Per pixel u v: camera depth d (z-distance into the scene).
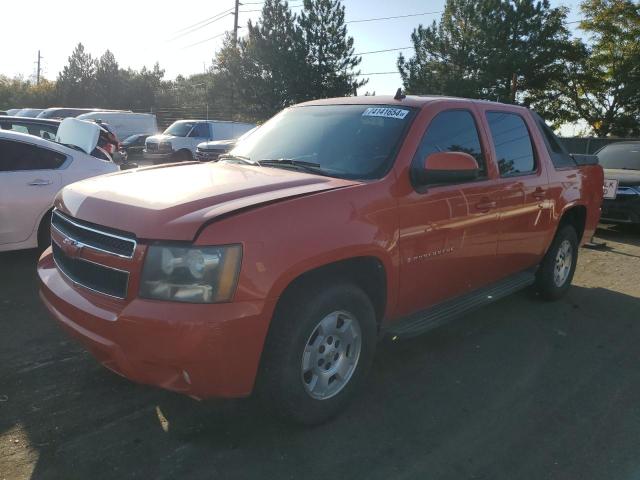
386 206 3.32
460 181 3.58
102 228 2.86
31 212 5.89
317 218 2.95
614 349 4.51
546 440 3.17
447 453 3.01
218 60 36.09
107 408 3.32
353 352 3.29
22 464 2.78
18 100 50.31
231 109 36.09
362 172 3.48
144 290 2.65
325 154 3.74
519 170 4.69
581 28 30.34
